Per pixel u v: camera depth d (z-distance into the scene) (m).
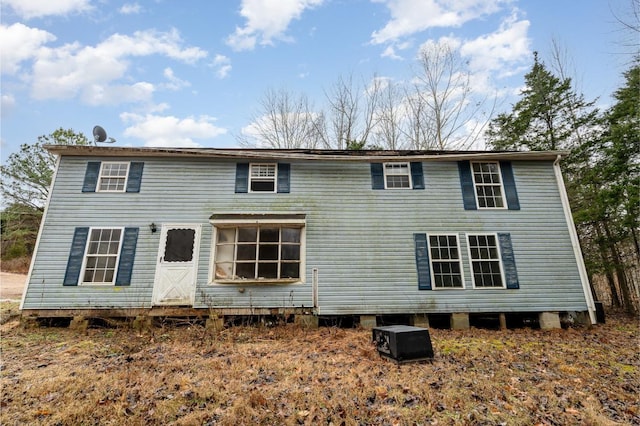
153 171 10.63
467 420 3.97
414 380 5.26
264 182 11.03
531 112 18.36
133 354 6.65
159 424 3.83
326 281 9.89
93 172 10.46
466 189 10.88
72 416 3.96
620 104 14.09
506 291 9.91
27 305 9.13
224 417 3.97
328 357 6.54
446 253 10.31
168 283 9.62
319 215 10.55
